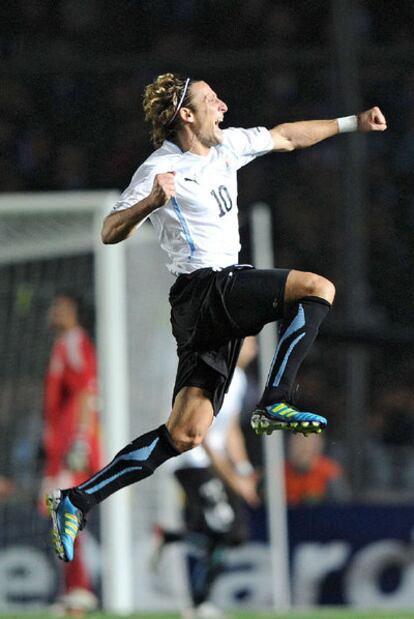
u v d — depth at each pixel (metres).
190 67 41.50
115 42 53.66
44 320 36.72
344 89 40.16
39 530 36.00
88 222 36.47
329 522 38.44
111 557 34.50
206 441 32.66
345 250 39.69
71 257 36.66
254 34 53.72
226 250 20.59
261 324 20.31
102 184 51.41
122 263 35.84
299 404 46.91
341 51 40.22
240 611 36.72
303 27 53.62
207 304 20.17
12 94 52.12
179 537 34.59
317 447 40.72
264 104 47.34
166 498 36.62
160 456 20.77
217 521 33.41
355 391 39.03
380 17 54.22
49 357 36.62
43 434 36.00
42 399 36.53
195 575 37.06
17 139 52.16
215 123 21.03
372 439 45.66
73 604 34.19
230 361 20.72
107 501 34.56
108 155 51.56
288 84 47.34
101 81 51.56
